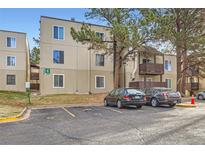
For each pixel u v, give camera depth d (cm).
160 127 1142
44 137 943
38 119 1416
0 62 4081
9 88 4125
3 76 4094
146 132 1026
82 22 3228
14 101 2503
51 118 1452
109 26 2978
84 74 3550
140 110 1881
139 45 2747
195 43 3094
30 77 4819
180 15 3278
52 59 3341
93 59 3625
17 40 4225
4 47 4119
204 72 4159
